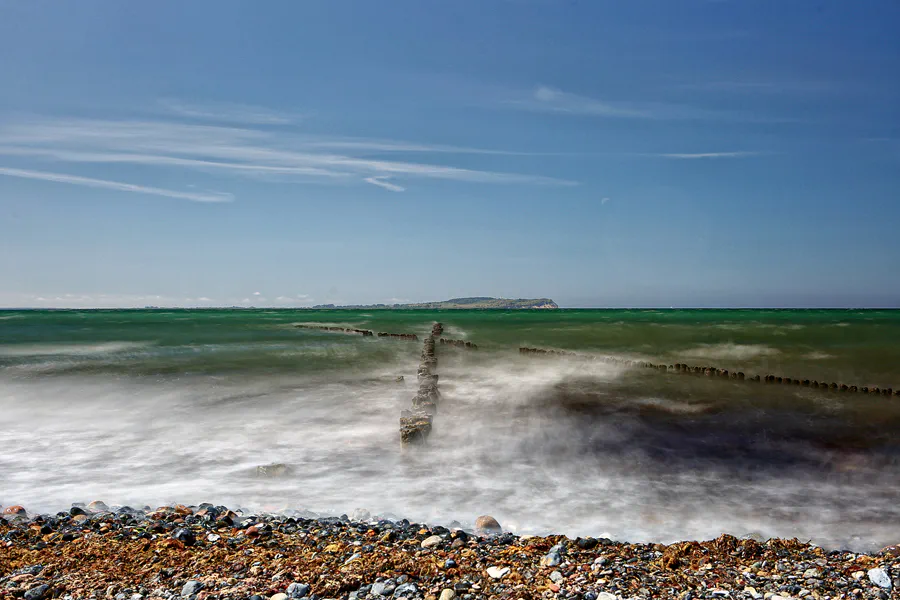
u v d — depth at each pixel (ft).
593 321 279.90
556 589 19.56
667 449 41.83
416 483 34.17
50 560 22.36
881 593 18.98
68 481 34.86
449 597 18.86
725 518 28.48
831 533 26.50
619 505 30.32
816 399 61.52
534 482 34.30
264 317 444.14
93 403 58.54
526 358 105.81
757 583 20.01
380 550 23.35
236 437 45.34
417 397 56.34
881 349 109.50
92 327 230.89
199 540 24.52
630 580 20.24
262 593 19.19
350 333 190.29
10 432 46.93
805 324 212.23
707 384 71.77
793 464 38.04
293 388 67.92
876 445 42.86
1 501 31.40
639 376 79.61
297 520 27.55
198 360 96.63
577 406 57.98
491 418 52.42
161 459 39.45
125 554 22.90
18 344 131.95
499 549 23.57
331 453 40.86
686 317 357.00
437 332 186.80
